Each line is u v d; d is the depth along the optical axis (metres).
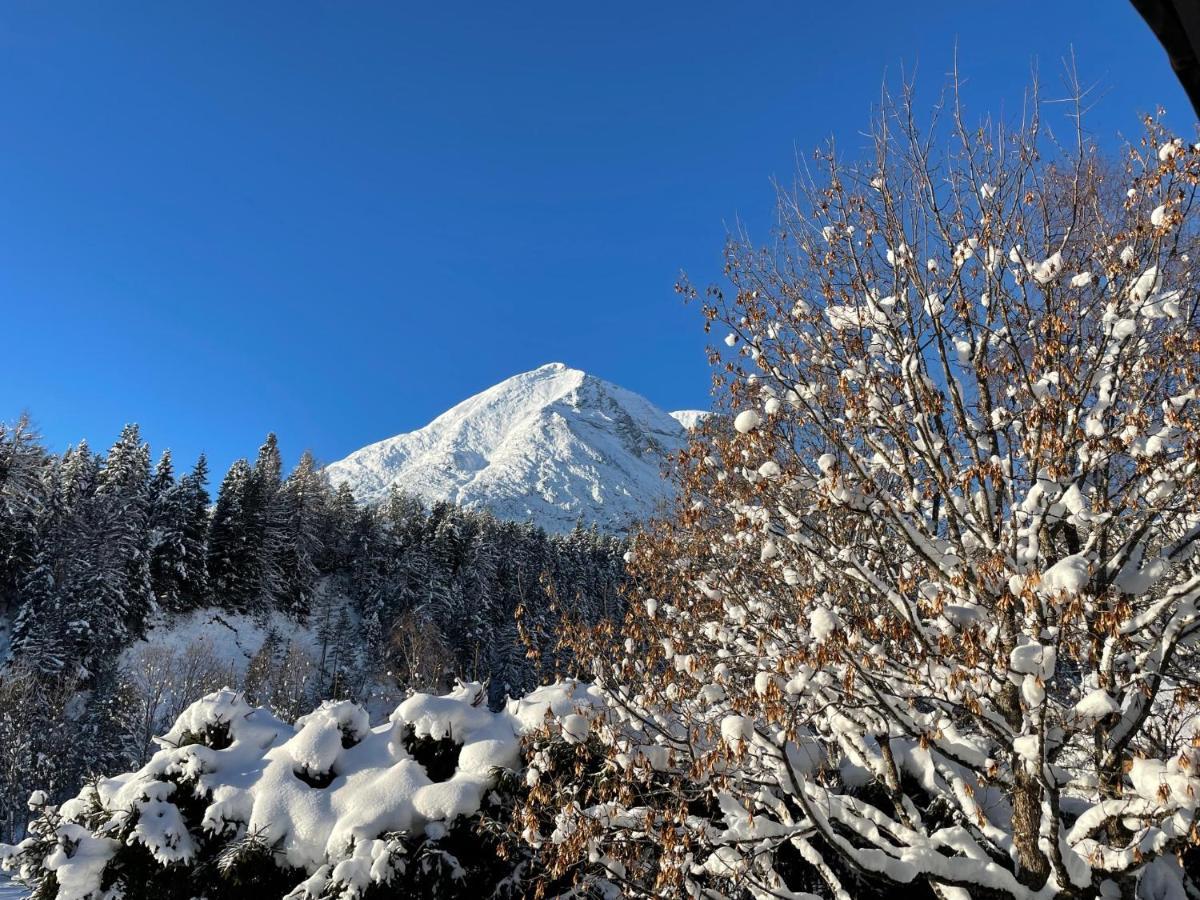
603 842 6.82
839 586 7.25
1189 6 1.45
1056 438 5.40
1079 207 6.76
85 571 50.00
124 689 43.66
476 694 10.23
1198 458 4.85
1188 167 5.24
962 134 6.79
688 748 6.77
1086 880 5.45
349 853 8.07
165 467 68.38
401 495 99.06
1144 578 5.95
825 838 5.84
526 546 77.75
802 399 6.86
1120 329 5.35
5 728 37.03
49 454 60.09
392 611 64.12
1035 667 4.68
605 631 7.63
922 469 7.25
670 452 8.12
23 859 9.40
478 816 8.38
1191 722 7.25
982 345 6.34
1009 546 5.70
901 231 6.76
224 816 8.65
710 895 6.66
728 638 6.84
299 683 53.16
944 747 6.28
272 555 69.12
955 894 5.75
